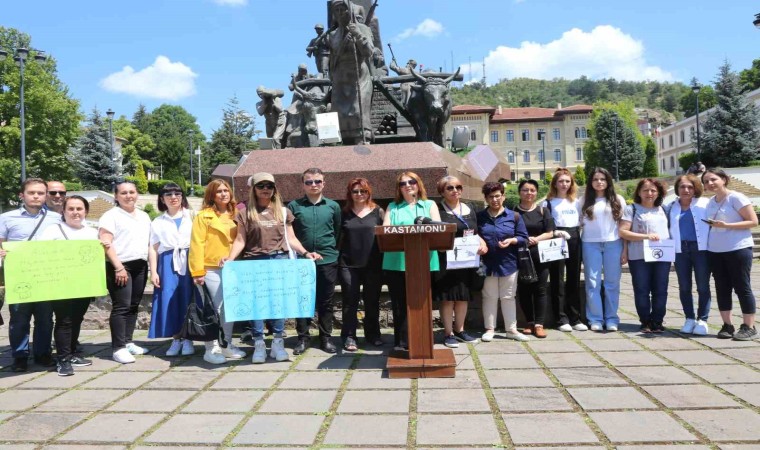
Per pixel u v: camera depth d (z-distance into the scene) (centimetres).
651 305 650
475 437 335
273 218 549
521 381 448
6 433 359
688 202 623
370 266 577
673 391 413
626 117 6631
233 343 616
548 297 677
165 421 376
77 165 4156
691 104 8006
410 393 425
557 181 653
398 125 1241
